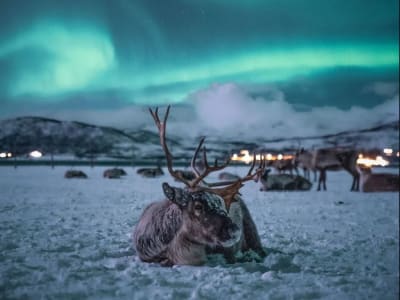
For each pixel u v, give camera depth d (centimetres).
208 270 517
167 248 536
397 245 778
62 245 607
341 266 606
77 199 1191
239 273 521
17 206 912
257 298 429
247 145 12006
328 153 2231
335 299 443
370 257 676
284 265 586
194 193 511
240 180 530
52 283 438
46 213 880
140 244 554
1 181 1040
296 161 2775
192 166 539
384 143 13775
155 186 1961
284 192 1992
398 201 1636
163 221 539
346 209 1351
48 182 1627
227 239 492
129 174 3152
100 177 2603
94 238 678
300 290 460
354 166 2194
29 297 393
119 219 885
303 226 982
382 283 504
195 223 501
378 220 1130
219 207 503
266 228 925
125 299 407
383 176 2109
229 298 423
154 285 455
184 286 459
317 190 2180
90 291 419
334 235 877
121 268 523
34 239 632
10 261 505
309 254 679
